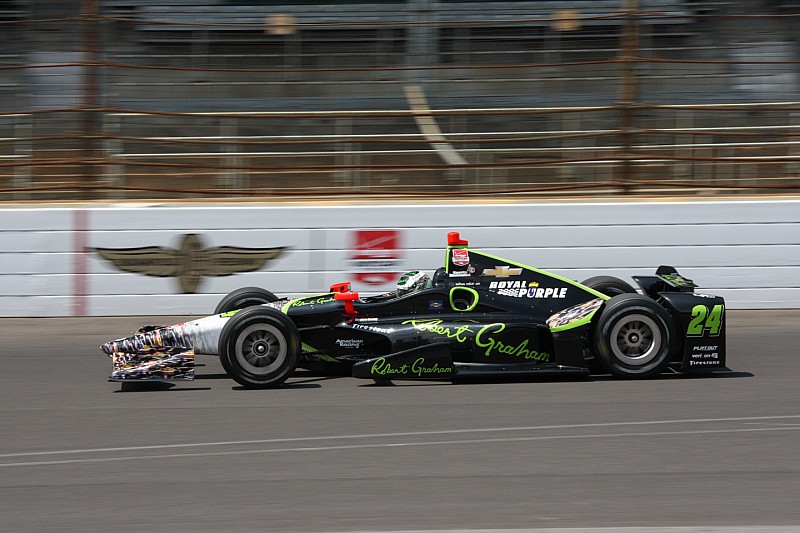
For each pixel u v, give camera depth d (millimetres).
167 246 29438
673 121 38031
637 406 19234
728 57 38375
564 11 39688
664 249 29609
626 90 32406
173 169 36375
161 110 37375
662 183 32000
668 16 32656
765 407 19141
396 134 38062
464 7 40219
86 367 23734
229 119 37031
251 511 13953
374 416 18766
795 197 31250
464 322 21781
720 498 14188
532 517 13547
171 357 21266
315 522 13531
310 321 21969
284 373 21047
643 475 15188
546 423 18094
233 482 15141
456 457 16188
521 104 39750
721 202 29469
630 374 21312
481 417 18578
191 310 29641
